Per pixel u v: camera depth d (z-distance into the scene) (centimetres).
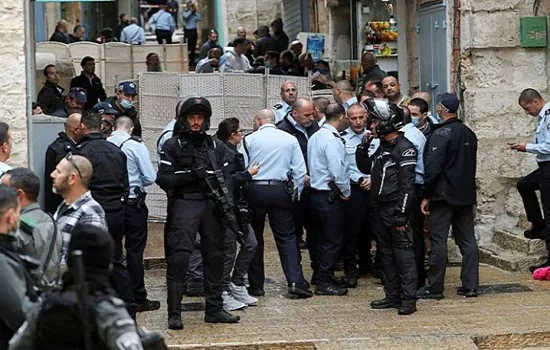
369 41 2630
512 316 1458
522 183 1741
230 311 1520
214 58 3039
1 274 864
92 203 1125
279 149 1573
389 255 1518
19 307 860
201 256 1569
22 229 980
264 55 3183
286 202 1586
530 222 1789
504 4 1888
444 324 1418
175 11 5447
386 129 1492
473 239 1606
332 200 1608
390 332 1380
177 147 1395
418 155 1591
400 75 2398
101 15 4781
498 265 1797
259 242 1609
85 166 1119
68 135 1480
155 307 1547
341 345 1320
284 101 1900
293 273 1598
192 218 1397
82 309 730
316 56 3173
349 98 1886
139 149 1514
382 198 1498
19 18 1611
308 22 3662
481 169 1900
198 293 1641
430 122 1630
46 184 1482
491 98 1892
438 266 1581
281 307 1546
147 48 3138
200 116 1391
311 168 1619
